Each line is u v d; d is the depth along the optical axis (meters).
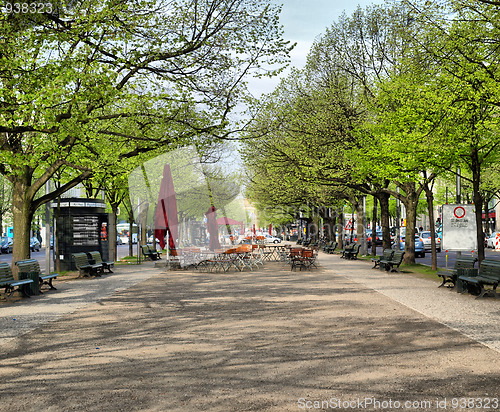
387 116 21.20
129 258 37.16
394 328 9.47
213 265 25.59
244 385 6.04
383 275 21.52
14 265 17.83
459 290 14.91
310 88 28.64
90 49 13.14
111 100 14.59
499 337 8.63
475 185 18.31
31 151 17.88
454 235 21.89
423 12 15.27
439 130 15.37
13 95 12.86
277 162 30.31
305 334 8.98
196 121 16.28
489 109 16.36
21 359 7.46
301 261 26.22
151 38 14.13
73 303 13.45
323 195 36.94
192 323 10.23
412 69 17.17
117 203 34.44
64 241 25.97
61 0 11.47
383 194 30.16
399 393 5.67
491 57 14.82
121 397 5.65
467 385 5.93
